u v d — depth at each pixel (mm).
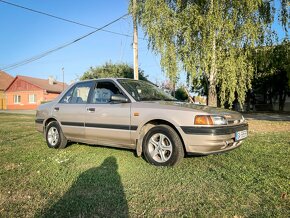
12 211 3463
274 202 3537
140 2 13742
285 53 15000
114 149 6898
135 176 4672
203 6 12328
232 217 3182
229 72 12336
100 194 3922
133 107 5680
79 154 6391
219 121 4984
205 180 4402
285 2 13359
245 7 11969
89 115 6367
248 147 6922
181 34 12523
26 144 7906
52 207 3533
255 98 35500
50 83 55312
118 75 34500
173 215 3266
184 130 4992
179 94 28016
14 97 53062
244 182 4266
